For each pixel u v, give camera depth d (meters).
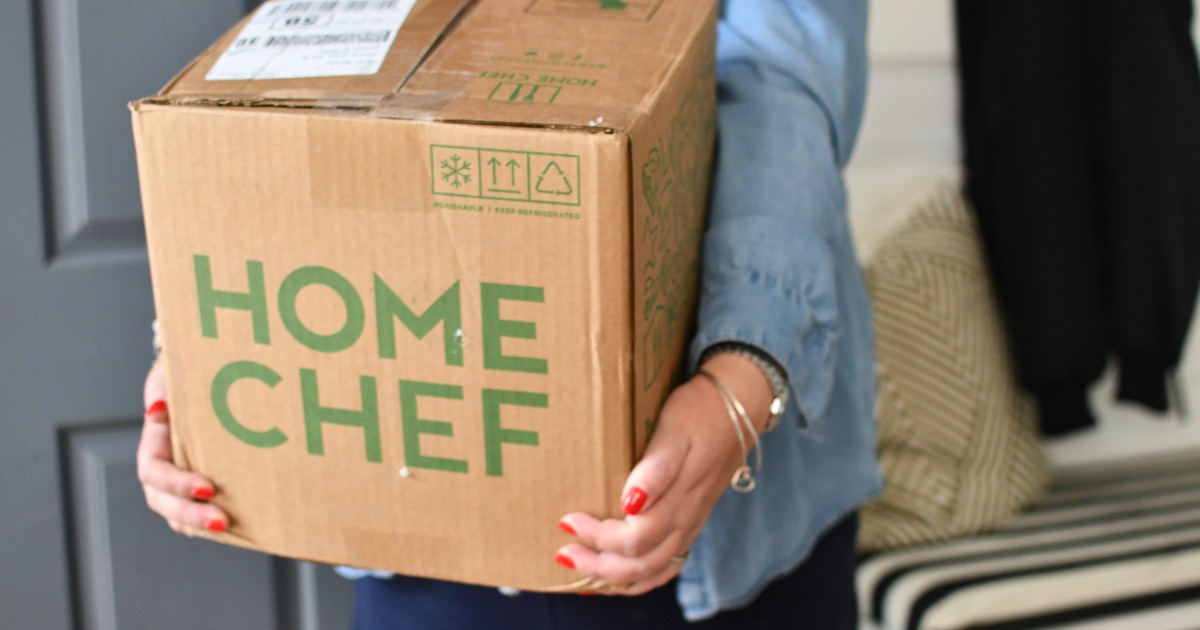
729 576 0.75
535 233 0.53
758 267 0.65
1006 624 1.29
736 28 0.77
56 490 1.11
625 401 0.56
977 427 1.58
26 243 1.05
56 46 1.03
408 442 0.59
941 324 1.57
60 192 1.06
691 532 0.62
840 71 0.77
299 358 0.59
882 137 1.76
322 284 0.57
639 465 0.57
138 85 1.05
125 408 1.11
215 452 0.62
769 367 0.63
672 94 0.57
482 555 0.61
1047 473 1.74
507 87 0.56
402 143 0.53
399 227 0.55
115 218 1.07
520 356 0.56
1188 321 1.64
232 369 0.60
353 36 0.62
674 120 0.58
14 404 1.08
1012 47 1.57
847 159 0.85
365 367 0.58
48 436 1.10
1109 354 1.82
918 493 1.52
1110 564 1.44
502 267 0.54
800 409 0.67
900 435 1.53
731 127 0.72
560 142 0.51
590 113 0.53
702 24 0.64
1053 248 1.59
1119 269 1.61
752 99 0.73
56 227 1.06
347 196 0.55
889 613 1.38
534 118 0.53
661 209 0.57
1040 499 1.69
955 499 1.53
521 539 0.60
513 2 0.66
